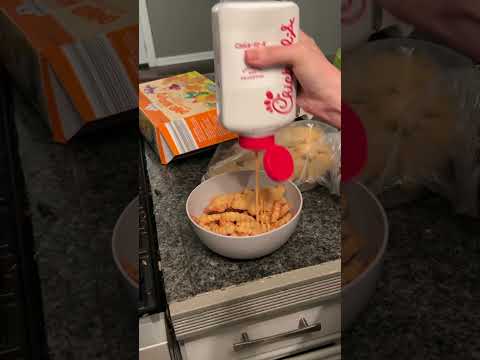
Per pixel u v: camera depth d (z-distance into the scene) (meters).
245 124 0.52
